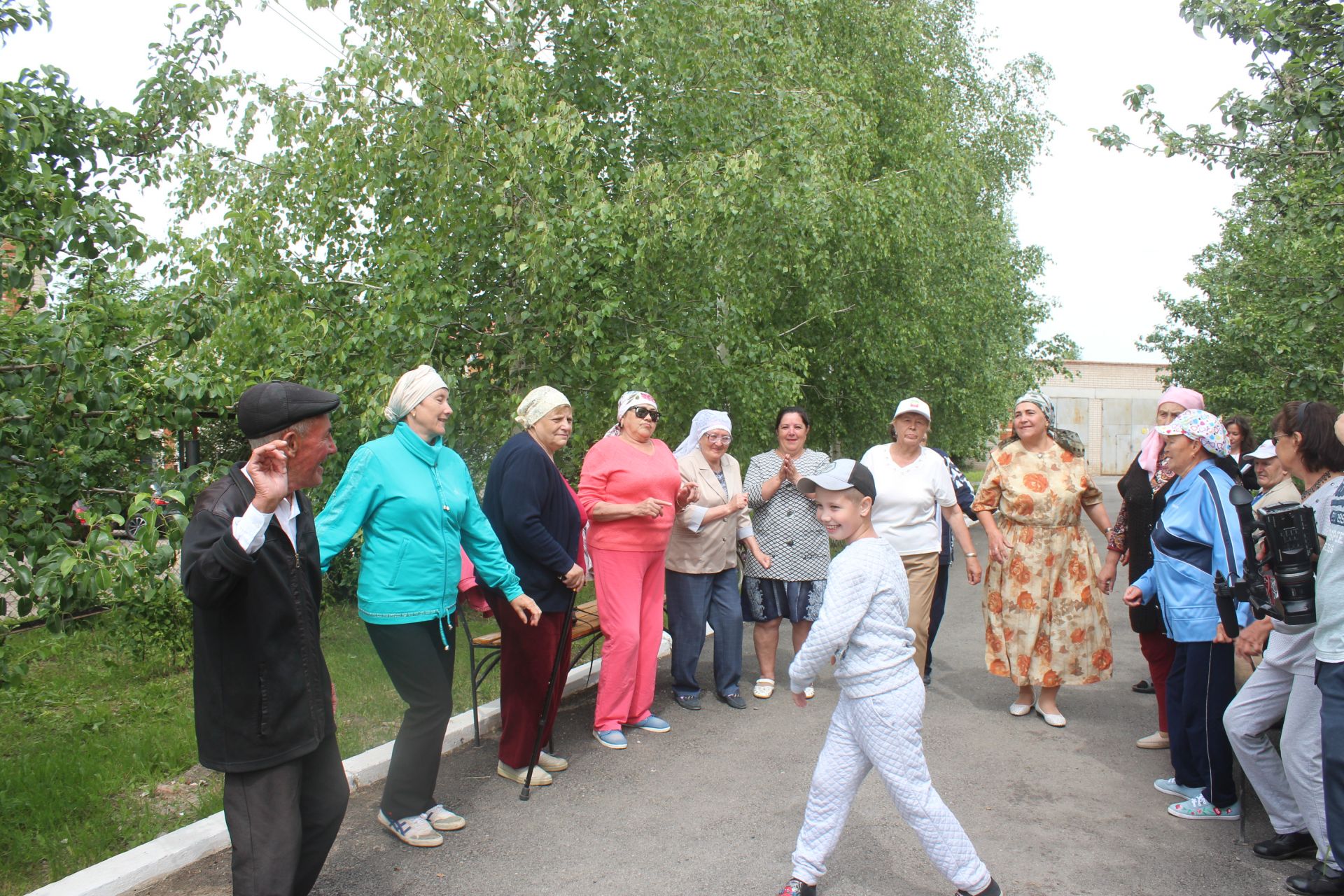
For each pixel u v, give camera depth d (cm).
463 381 750
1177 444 426
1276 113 542
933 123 1360
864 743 320
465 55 712
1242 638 367
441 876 357
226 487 268
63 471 427
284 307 720
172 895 344
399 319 689
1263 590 357
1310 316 721
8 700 569
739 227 848
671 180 774
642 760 488
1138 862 369
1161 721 502
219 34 611
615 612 504
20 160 416
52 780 442
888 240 1169
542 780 450
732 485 588
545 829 400
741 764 480
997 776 463
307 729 274
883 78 1359
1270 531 346
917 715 317
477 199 730
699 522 561
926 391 1493
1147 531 499
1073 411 3428
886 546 328
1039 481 536
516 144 695
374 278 765
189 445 521
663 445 536
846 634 312
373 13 767
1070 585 536
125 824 398
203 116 562
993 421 1606
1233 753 402
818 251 1091
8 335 399
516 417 466
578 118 717
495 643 516
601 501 504
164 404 454
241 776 268
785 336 1212
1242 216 1156
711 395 883
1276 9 507
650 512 488
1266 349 1048
